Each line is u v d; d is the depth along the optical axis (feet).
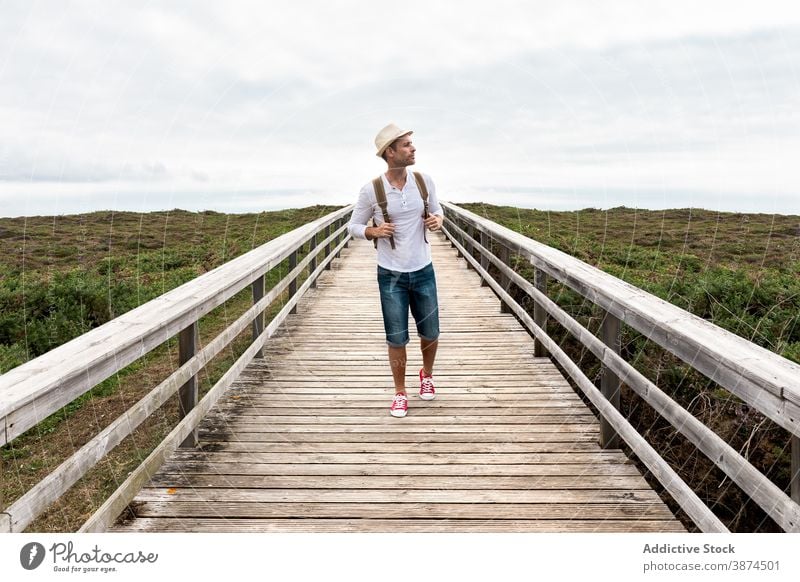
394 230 10.19
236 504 8.04
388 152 9.84
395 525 7.50
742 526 8.95
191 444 9.77
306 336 17.49
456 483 8.59
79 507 10.19
